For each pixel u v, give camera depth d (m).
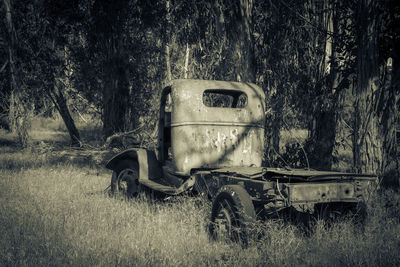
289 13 10.66
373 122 7.42
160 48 16.52
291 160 10.06
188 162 6.31
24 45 15.95
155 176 7.21
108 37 14.80
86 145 15.26
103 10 14.59
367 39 7.44
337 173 5.21
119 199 7.43
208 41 12.62
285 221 5.73
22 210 6.33
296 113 10.68
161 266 4.34
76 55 16.59
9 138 21.80
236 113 6.57
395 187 7.75
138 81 16.14
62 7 15.23
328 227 5.53
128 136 13.77
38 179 9.48
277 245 4.84
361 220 5.39
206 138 6.38
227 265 4.38
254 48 9.73
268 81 10.62
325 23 10.55
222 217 5.18
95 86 16.44
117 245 4.94
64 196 7.63
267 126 10.50
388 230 5.45
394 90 8.02
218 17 10.84
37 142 18.50
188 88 6.34
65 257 4.57
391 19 8.53
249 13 9.56
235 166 6.50
